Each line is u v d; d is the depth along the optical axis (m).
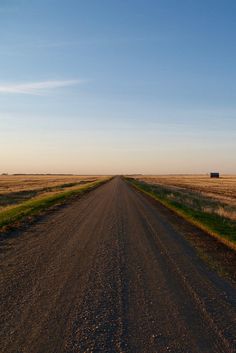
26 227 17.97
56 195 41.88
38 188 69.12
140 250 12.62
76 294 7.90
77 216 22.47
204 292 8.14
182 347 5.45
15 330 6.00
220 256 11.85
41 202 32.00
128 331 6.01
